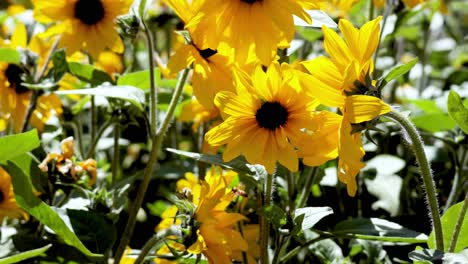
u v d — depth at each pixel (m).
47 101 1.19
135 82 1.09
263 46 0.92
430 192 0.91
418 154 0.91
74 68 1.12
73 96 1.25
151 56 1.02
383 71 1.50
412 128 0.91
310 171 1.10
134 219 1.02
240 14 0.92
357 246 1.10
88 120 1.46
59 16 1.10
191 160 1.35
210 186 0.97
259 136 0.92
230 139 0.92
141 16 1.01
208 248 0.96
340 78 0.88
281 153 0.91
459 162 1.14
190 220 0.96
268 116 0.92
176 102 1.02
